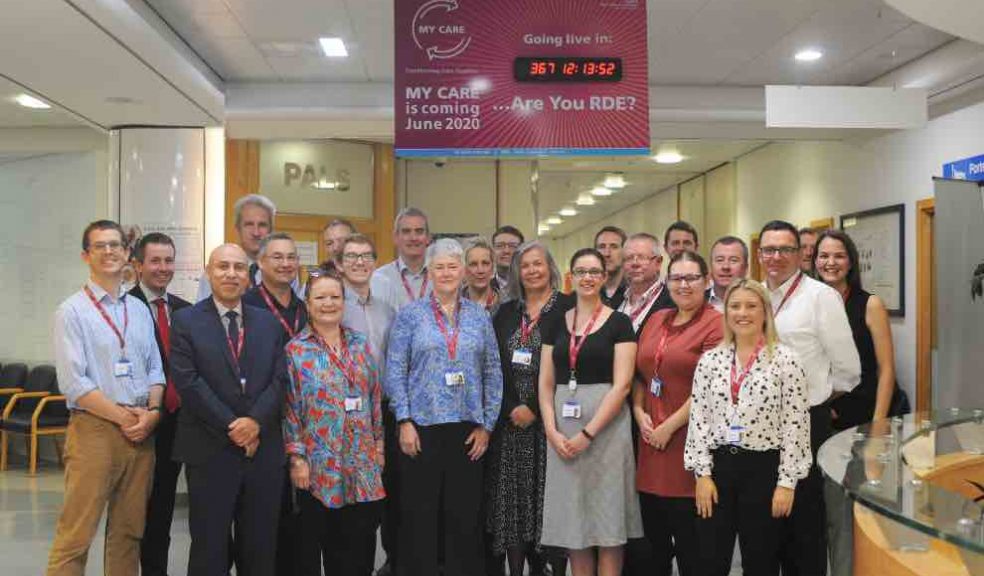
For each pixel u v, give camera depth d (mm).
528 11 4977
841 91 5078
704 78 7000
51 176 9086
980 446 3014
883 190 7395
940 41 6039
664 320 3883
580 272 3932
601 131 4977
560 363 3918
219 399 3674
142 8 5211
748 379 3336
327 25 5711
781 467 3285
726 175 10922
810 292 3799
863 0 5277
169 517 4430
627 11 4992
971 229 6117
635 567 3988
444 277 4074
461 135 4953
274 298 4152
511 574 4254
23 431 8086
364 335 4078
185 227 7090
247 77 6914
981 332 6113
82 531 3842
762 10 5449
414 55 4953
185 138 7141
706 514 3379
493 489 4145
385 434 4324
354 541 3896
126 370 3980
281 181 8984
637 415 3863
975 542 1745
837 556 2779
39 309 9148
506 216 9664
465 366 4004
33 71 5738
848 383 3814
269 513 3734
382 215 9523
